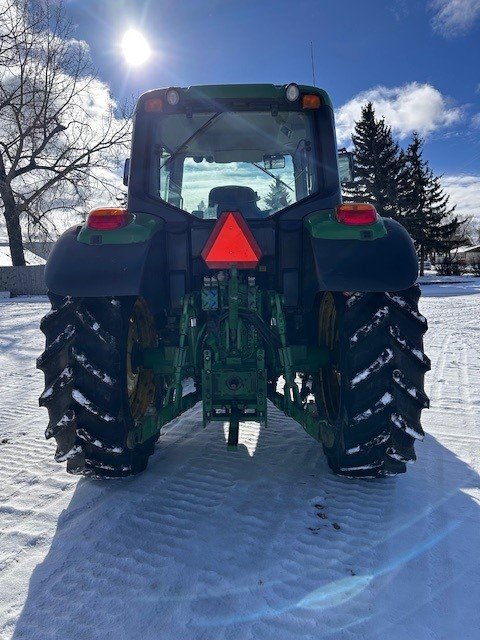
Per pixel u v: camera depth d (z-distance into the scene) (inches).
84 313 89.9
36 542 80.0
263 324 98.3
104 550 77.0
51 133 971.9
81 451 92.0
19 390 195.6
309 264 106.5
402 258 88.7
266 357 100.7
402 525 82.2
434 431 129.7
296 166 119.6
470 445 118.7
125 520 85.6
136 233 93.4
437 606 63.5
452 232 1642.5
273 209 121.0
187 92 110.8
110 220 94.1
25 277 940.0
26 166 1022.4
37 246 1080.2
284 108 111.0
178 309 110.3
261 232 108.2
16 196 1003.3
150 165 111.1
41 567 73.3
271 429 134.5
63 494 96.8
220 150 120.3
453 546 76.0
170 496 94.3
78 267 89.4
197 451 118.5
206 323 98.7
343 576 69.4
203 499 92.9
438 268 1723.7
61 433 91.9
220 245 91.3
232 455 115.3
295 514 86.4
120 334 91.4
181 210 108.5
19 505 92.7
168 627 60.8
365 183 1455.5
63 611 64.0
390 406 86.9
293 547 76.4
